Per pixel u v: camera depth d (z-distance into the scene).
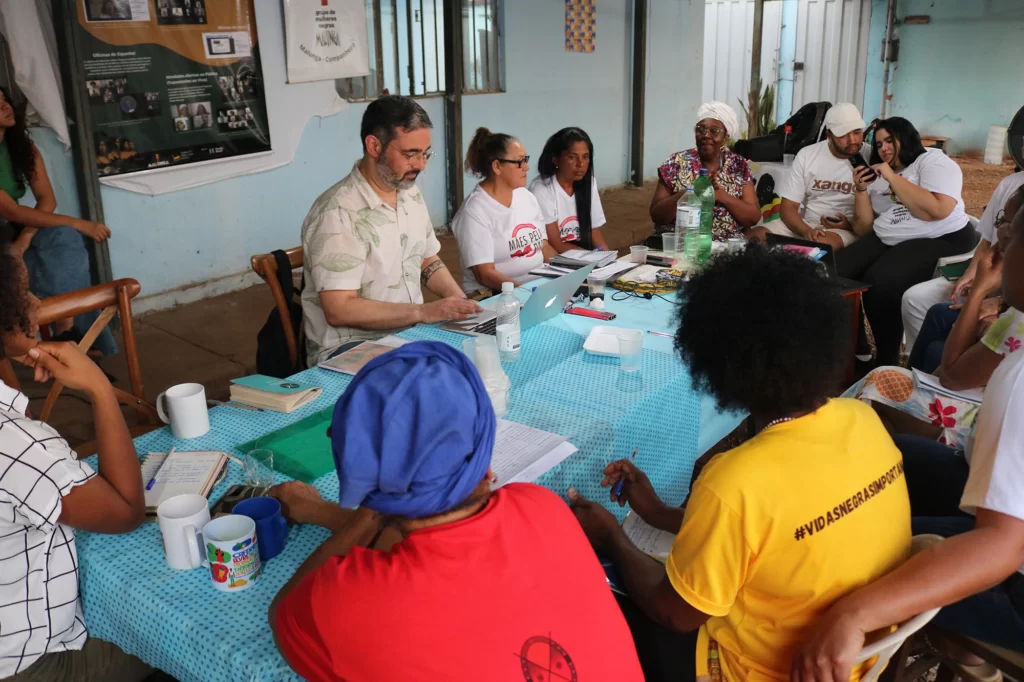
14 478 1.27
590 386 2.09
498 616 0.94
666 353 2.32
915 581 1.17
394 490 0.94
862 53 10.00
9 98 3.61
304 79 5.18
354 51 5.43
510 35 6.68
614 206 7.50
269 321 2.71
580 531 1.09
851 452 1.18
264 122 5.05
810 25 9.96
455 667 0.92
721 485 1.16
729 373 1.17
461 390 0.96
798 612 1.20
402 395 0.94
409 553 0.95
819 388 1.15
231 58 4.77
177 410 1.81
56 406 3.51
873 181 4.11
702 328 1.20
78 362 1.41
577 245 3.82
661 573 1.37
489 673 0.92
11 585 1.35
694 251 3.22
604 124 7.95
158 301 4.76
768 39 10.19
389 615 0.92
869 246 4.07
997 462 1.26
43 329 3.35
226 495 1.53
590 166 3.76
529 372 2.20
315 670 0.97
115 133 4.34
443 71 6.20
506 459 1.66
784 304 1.14
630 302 2.82
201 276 4.96
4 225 1.42
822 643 1.15
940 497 2.02
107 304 2.36
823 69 10.06
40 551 1.36
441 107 6.26
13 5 3.83
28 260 3.64
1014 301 1.47
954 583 1.18
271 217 5.27
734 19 10.20
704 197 3.64
